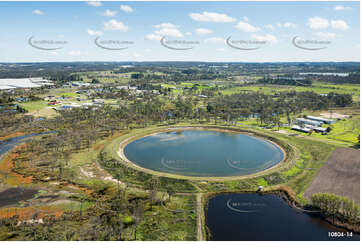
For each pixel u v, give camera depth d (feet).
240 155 531.50
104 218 304.09
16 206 326.65
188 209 326.44
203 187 383.86
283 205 341.00
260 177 413.18
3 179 401.08
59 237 268.41
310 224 298.15
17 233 275.39
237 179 407.64
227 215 316.60
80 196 352.69
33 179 401.90
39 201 339.16
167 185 388.98
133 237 271.28
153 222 297.12
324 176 415.64
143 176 415.85
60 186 381.19
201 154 536.83
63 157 492.95
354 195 354.54
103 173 428.56
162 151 554.46
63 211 317.22
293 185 389.60
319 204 317.83
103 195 357.20
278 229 288.30
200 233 278.46
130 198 350.23
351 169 437.17
